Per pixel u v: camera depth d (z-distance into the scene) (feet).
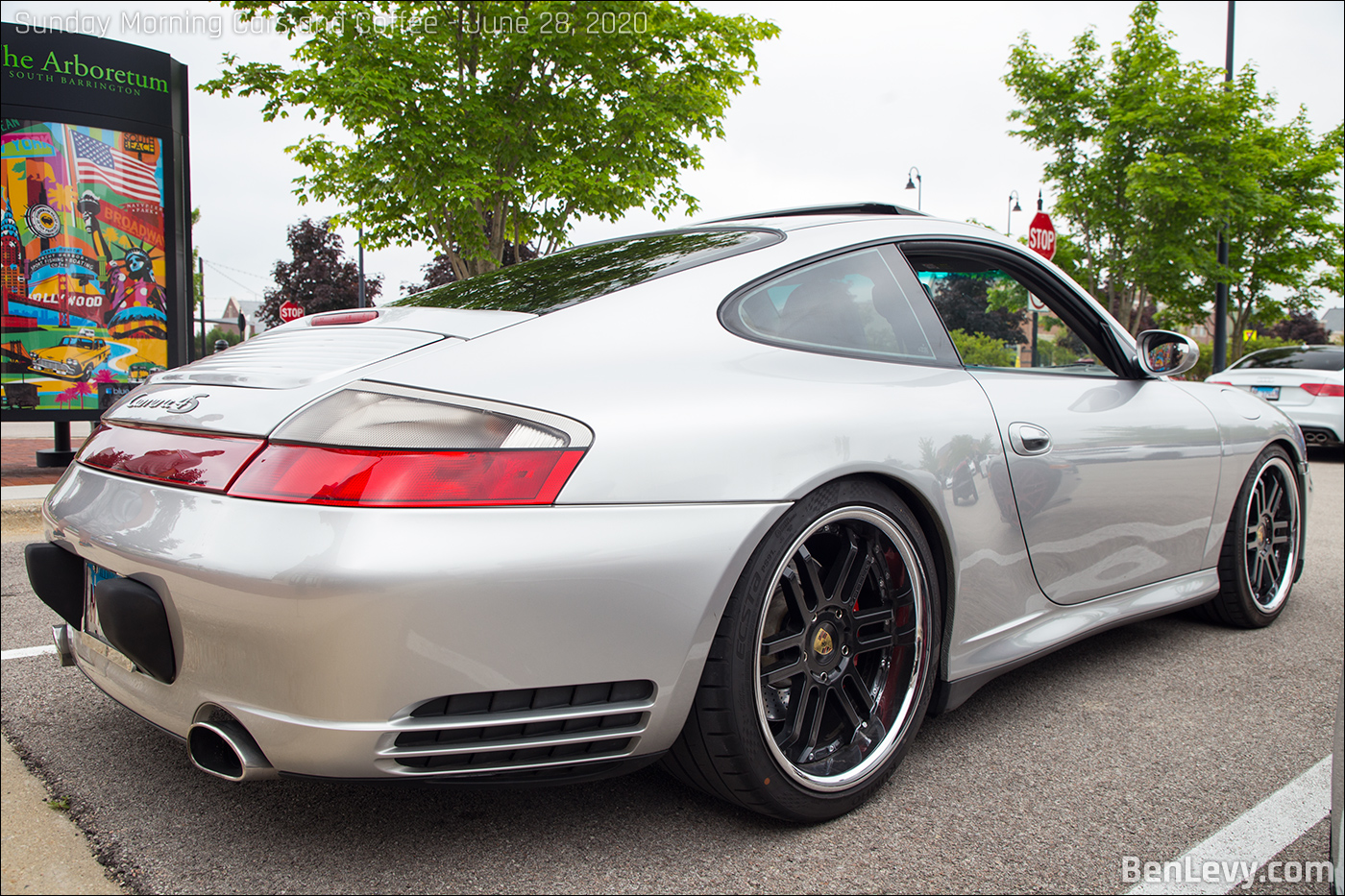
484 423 4.72
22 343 22.91
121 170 23.57
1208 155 47.42
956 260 7.58
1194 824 5.84
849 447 5.65
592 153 29.84
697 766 5.41
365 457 4.51
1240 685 8.50
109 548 5.08
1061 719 7.63
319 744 4.47
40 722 7.36
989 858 5.42
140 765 6.55
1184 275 48.93
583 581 4.67
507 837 5.60
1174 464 8.64
